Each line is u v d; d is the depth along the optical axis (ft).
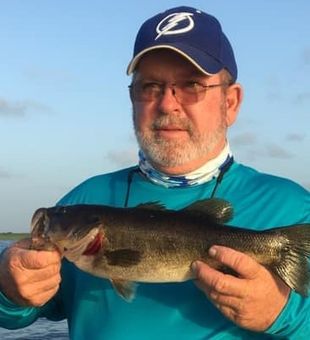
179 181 2.49
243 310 2.03
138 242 2.21
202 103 2.44
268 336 2.24
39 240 2.24
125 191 2.59
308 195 2.48
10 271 2.12
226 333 2.23
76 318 2.43
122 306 2.33
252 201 2.41
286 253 2.17
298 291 2.11
